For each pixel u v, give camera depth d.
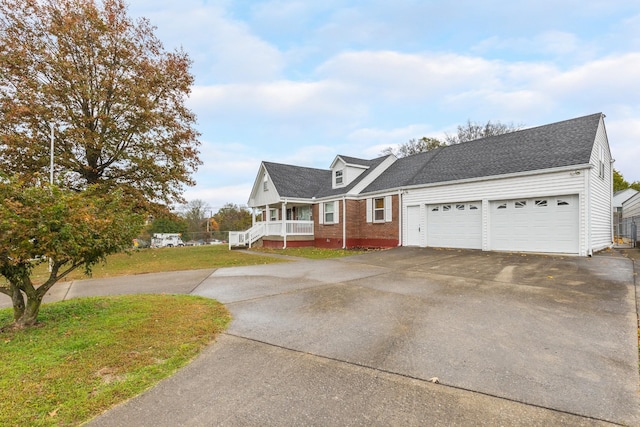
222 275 9.84
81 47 16.77
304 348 4.15
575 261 9.95
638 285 6.82
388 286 7.59
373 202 18.81
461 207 14.51
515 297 6.28
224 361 3.81
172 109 19.92
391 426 2.57
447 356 3.83
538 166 12.14
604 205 14.30
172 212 20.78
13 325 5.01
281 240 21.58
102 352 4.01
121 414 2.77
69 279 9.97
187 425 2.62
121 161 18.53
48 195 4.84
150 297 6.92
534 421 2.61
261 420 2.67
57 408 2.84
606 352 3.83
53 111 15.95
